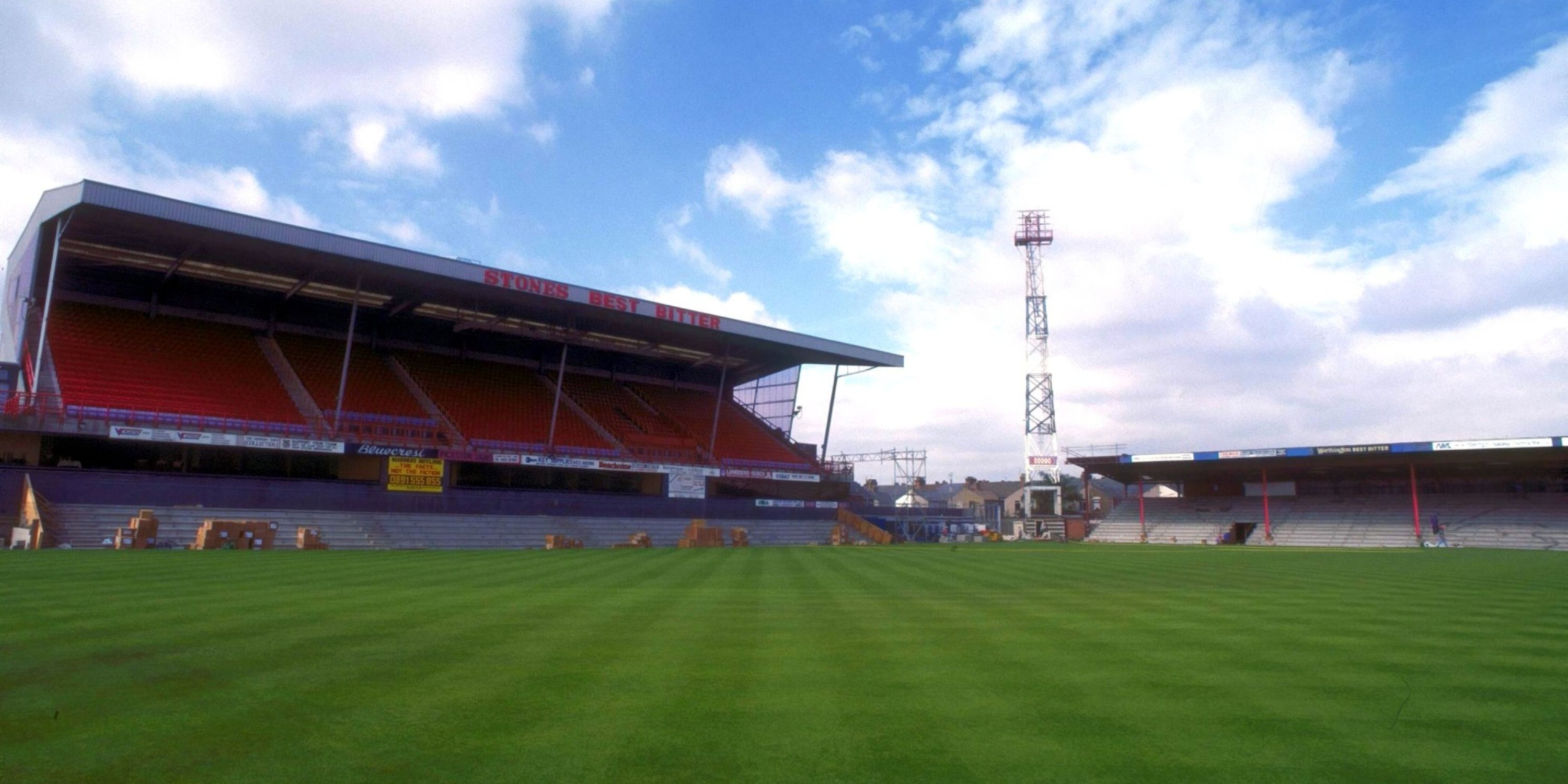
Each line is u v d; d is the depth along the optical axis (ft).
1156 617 39.91
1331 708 21.90
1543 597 51.78
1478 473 182.50
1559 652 30.63
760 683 23.99
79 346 114.73
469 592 47.47
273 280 126.52
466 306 139.44
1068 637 33.32
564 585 52.85
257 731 18.57
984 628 35.53
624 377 189.26
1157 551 131.34
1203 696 23.07
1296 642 32.58
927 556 106.11
